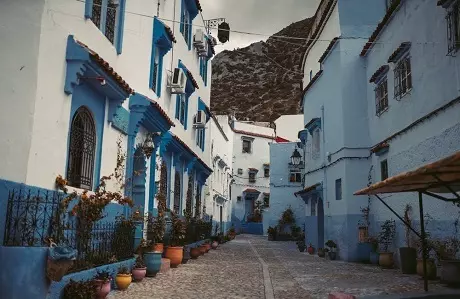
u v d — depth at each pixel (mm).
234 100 96938
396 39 14930
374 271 13781
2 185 6715
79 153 9070
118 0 11258
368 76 17828
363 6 18703
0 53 7312
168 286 9688
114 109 10242
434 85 12164
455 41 11016
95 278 7750
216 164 34688
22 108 7156
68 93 8172
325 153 20484
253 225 48125
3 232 6625
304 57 26422
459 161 5414
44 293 6336
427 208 12375
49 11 7703
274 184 38688
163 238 13914
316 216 22234
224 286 10000
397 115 14750
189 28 20656
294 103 88750
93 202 8336
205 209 27703
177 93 17000
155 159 13922
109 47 10633
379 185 7102
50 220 7262
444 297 4340
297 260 17703
